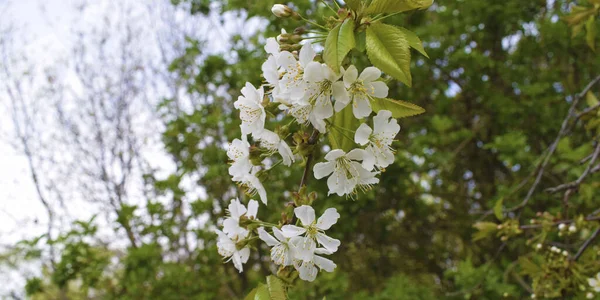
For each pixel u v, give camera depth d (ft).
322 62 4.34
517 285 17.15
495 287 14.11
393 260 22.72
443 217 22.21
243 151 4.92
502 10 18.28
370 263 22.04
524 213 16.96
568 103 19.24
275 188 17.46
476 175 22.07
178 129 19.01
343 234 18.10
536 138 20.52
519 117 19.31
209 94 20.67
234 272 21.24
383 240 21.66
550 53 20.36
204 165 19.22
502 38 20.52
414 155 17.26
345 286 16.63
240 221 5.08
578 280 10.08
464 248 22.12
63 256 16.67
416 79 18.69
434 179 21.70
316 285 16.81
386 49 4.12
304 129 4.79
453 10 19.42
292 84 4.26
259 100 4.69
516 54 20.76
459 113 22.04
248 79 17.54
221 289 20.97
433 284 23.59
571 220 10.45
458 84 19.53
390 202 19.57
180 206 19.94
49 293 25.63
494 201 17.15
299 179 17.11
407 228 22.07
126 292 18.29
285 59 4.32
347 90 4.25
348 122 4.83
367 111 4.27
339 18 4.31
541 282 10.36
